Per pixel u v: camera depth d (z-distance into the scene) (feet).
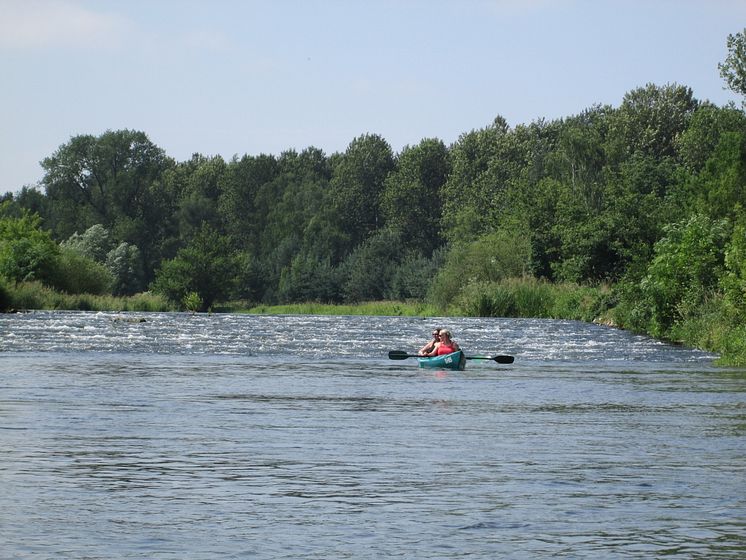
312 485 50.70
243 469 55.06
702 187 352.08
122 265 503.20
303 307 448.65
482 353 165.07
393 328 222.89
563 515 44.09
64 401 87.45
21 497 46.91
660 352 170.81
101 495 47.67
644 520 43.16
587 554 37.52
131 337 183.52
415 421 77.15
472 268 335.47
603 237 283.59
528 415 82.28
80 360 136.98
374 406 87.86
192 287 453.99
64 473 53.06
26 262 355.77
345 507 45.57
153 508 45.03
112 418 76.38
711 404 92.53
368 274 503.61
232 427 72.33
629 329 223.10
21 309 305.53
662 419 80.23
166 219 652.89
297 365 136.87
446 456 60.08
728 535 40.52
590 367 141.38
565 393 102.32
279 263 586.45
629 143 513.86
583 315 257.75
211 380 111.65
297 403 89.30
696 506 46.06
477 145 589.32
